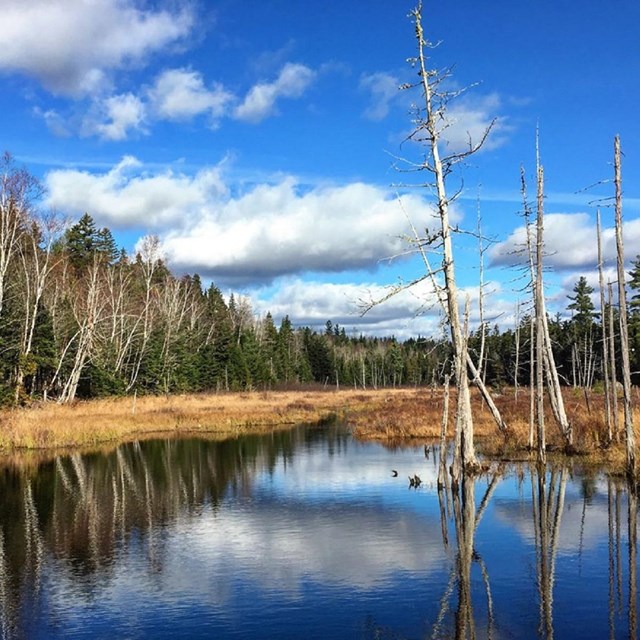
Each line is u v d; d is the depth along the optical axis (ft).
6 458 93.30
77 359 158.61
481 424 114.11
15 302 150.41
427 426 117.70
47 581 38.40
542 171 76.89
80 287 206.69
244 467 82.79
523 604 32.48
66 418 121.70
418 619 31.07
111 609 33.68
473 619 30.81
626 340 63.46
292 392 273.75
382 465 82.53
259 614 32.40
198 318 272.10
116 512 57.26
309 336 430.20
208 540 47.09
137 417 139.23
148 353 205.36
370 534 47.44
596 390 168.76
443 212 62.54
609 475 67.00
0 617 32.89
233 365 265.13
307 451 98.12
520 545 43.11
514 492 60.95
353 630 29.99
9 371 138.31
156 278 287.69
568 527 47.11
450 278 63.62
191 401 187.62
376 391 292.81
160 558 42.68
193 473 78.69
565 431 83.51
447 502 58.08
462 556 41.16
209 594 35.58
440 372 66.59
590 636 28.40
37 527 51.96
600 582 35.42
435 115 61.87
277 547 44.70
